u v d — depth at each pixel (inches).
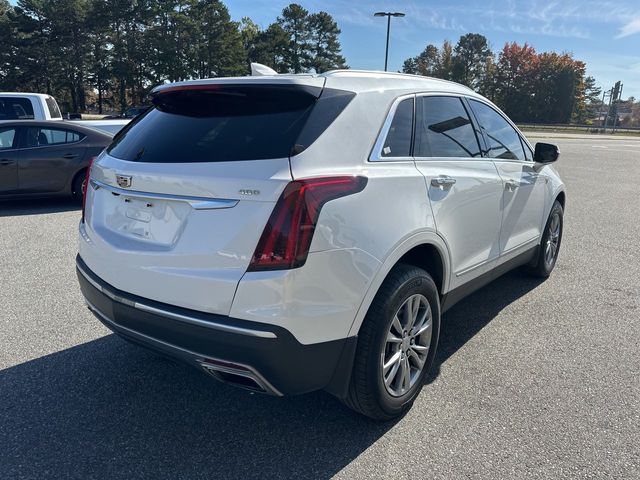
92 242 113.2
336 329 94.2
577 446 105.0
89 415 114.8
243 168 89.0
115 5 2432.3
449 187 120.6
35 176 330.0
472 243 134.8
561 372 135.3
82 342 148.7
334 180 91.9
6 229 278.2
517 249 167.9
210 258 89.6
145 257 97.0
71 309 170.9
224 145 95.1
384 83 115.3
